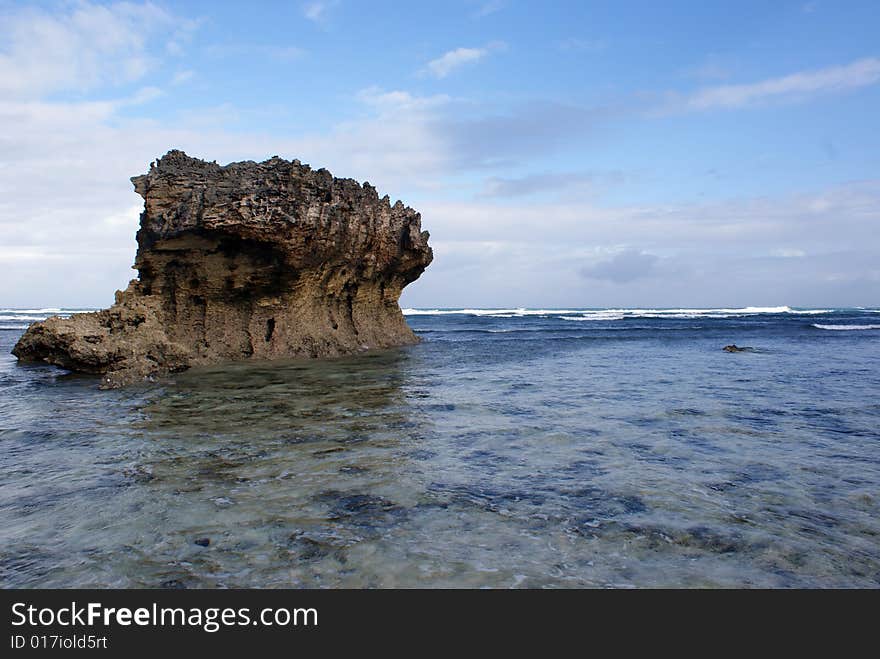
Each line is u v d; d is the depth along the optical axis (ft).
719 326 205.16
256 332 79.46
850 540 20.66
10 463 29.45
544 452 31.96
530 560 19.12
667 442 34.32
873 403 47.52
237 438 34.53
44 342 73.36
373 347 102.58
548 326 215.72
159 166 75.00
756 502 24.36
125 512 22.88
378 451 31.78
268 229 70.13
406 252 110.83
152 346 63.87
